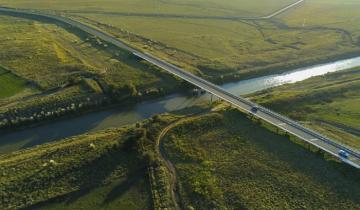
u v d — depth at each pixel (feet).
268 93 505.25
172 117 421.18
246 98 483.92
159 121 410.11
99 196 311.68
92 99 456.04
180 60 592.19
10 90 465.88
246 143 379.35
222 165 347.97
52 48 602.85
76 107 437.58
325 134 403.95
